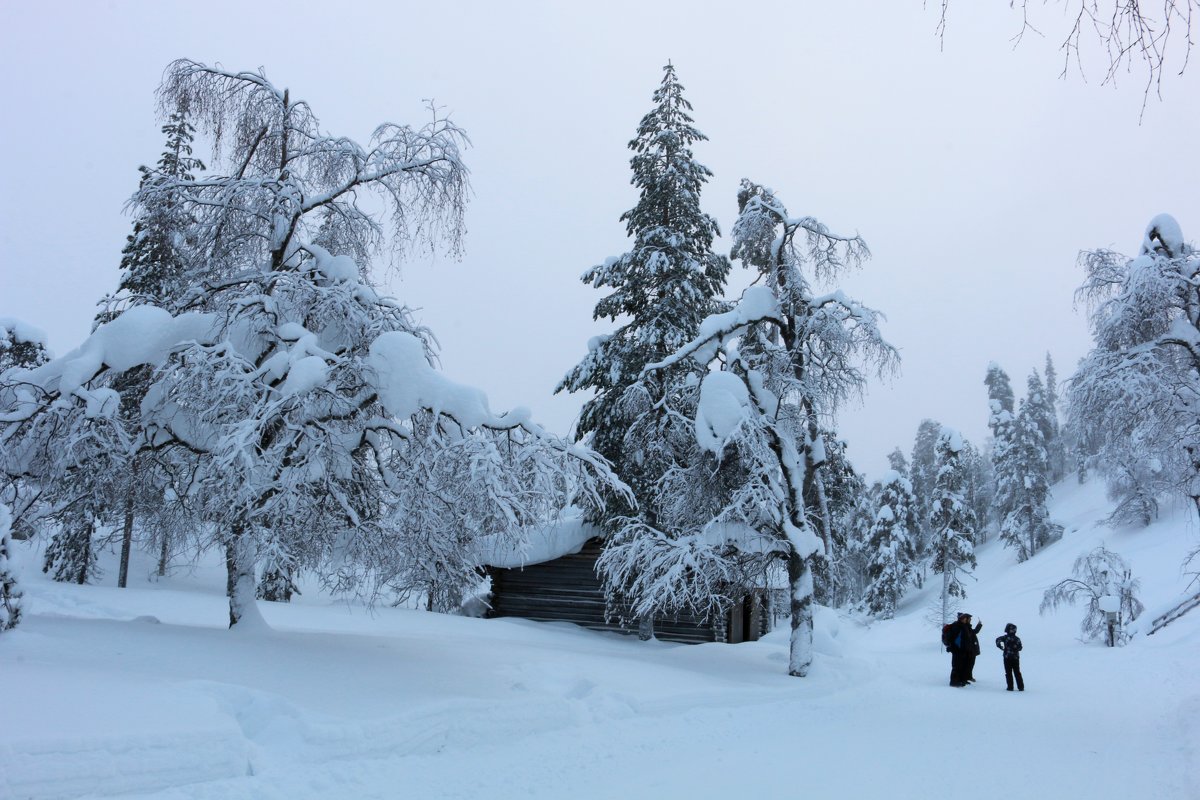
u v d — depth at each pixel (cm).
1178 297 1706
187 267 1485
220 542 1225
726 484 1841
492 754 901
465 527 1292
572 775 831
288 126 1405
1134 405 1692
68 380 1206
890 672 2039
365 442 1288
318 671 1052
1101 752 1005
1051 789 798
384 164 1413
